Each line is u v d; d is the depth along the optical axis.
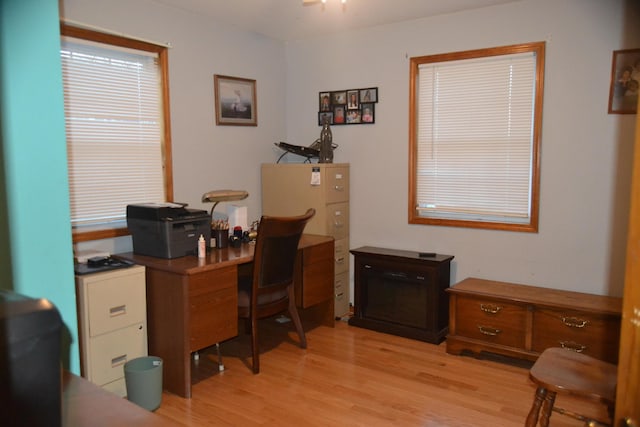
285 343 3.54
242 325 3.87
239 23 3.84
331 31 4.10
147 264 2.78
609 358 2.84
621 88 3.06
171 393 2.78
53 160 1.83
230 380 2.95
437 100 3.77
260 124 4.22
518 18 3.36
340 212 4.07
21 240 1.76
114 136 3.16
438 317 3.54
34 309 0.79
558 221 3.34
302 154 4.16
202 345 2.75
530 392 2.78
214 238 3.26
